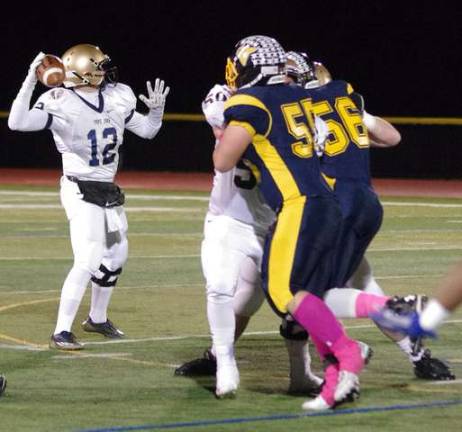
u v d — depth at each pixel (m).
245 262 12.10
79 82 14.57
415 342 12.49
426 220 31.47
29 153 50.09
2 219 31.19
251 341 14.94
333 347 10.95
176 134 48.66
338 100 11.98
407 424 10.69
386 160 46.31
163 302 18.02
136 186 42.88
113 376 12.77
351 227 11.42
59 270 21.58
